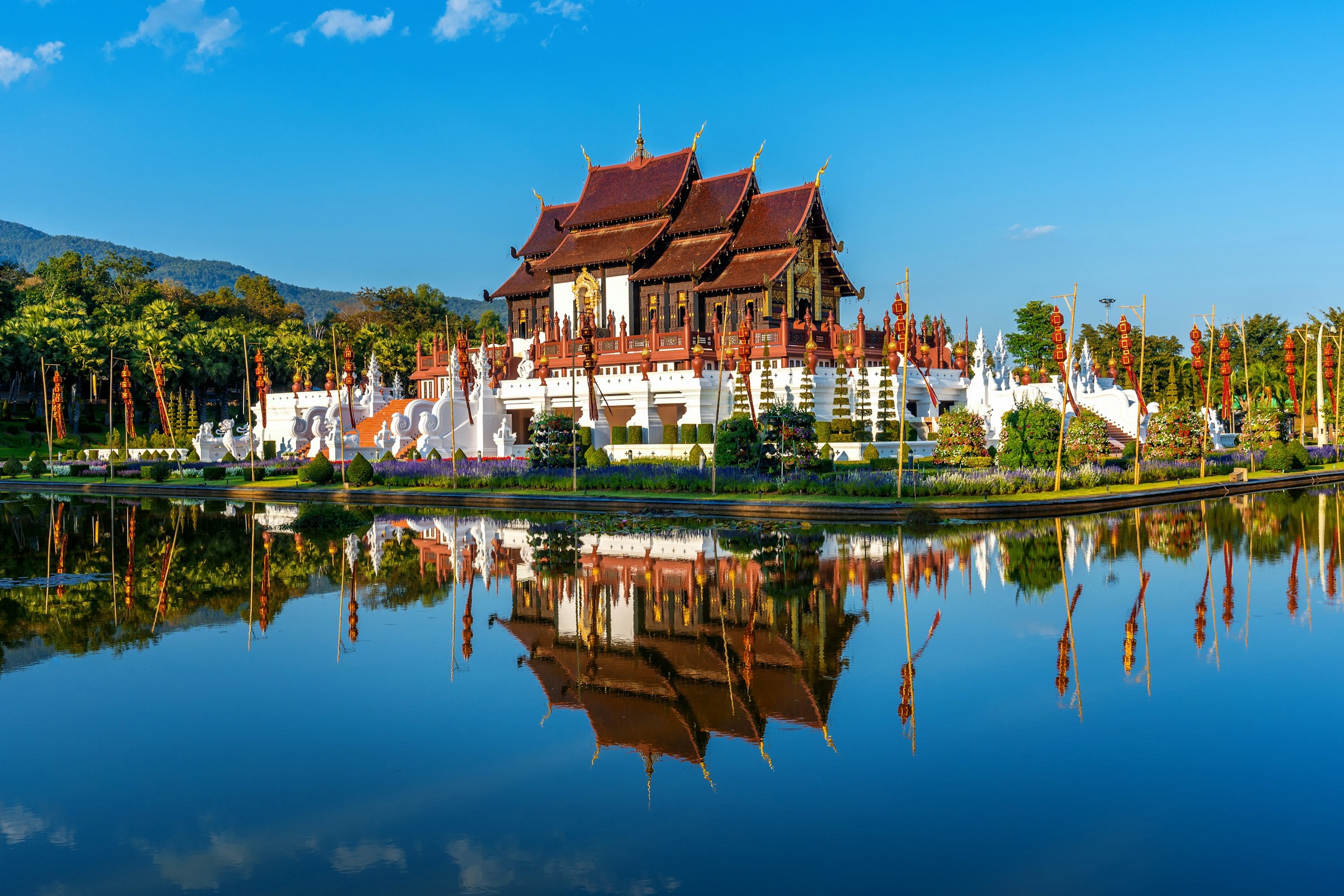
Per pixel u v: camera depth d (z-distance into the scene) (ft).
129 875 33.04
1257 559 85.87
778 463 147.64
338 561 93.45
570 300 247.29
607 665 56.54
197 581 84.02
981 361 200.34
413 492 156.97
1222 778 39.17
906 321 132.77
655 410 197.88
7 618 69.87
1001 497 130.41
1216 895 30.63
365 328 424.05
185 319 415.85
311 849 34.86
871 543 98.07
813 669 54.70
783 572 82.43
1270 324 341.82
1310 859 32.71
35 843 35.40
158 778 41.11
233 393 392.47
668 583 79.05
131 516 139.74
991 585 75.61
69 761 42.88
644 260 235.20
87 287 437.99
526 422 217.15
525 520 125.18
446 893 31.45
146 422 360.28
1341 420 251.80
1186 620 63.62
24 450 301.84
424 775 41.32
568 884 32.09
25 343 313.12
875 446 163.22
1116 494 132.98
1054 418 154.20
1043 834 34.83
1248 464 179.93
